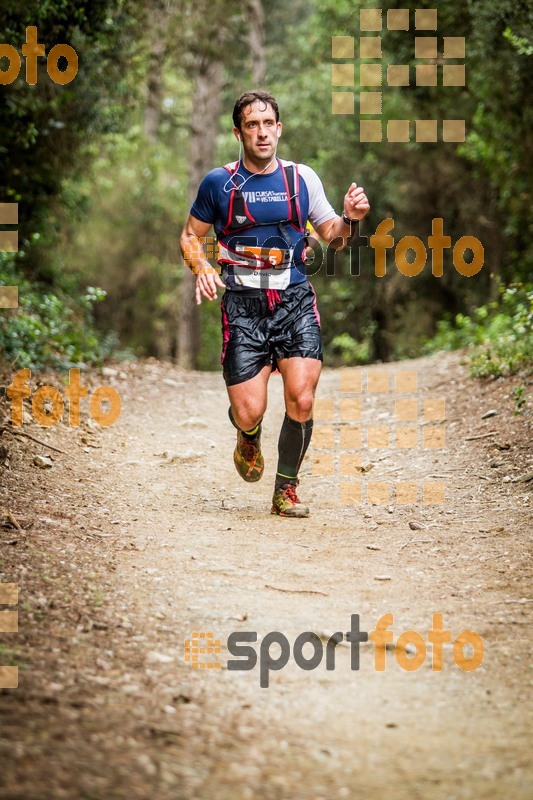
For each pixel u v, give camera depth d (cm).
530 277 2502
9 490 834
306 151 3706
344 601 646
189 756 418
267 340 831
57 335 1662
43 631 543
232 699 488
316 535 809
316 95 3603
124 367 1733
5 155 1877
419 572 708
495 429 1127
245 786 397
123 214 3875
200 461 1093
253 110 796
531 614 622
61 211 2316
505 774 420
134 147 3644
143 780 391
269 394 1557
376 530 824
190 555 730
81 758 402
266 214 812
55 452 1012
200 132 3688
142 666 517
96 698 466
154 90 2772
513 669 541
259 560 731
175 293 4250
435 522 841
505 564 720
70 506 829
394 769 423
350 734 457
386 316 3769
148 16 2264
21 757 395
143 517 837
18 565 646
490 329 1900
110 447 1098
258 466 877
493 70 1967
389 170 3409
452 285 3328
